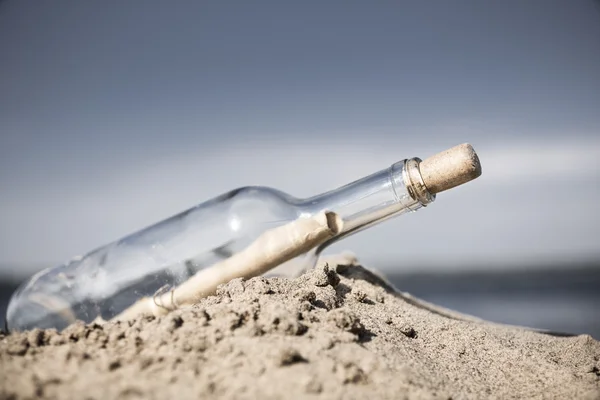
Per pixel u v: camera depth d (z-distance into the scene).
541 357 0.59
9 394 0.47
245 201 0.64
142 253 0.65
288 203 0.65
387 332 0.57
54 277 0.66
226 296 0.57
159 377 0.48
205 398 0.47
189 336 0.51
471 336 0.60
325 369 0.49
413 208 0.63
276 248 0.62
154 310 0.63
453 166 0.61
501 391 0.54
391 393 0.49
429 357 0.56
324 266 0.62
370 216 0.63
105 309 0.65
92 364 0.50
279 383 0.48
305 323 0.53
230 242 0.63
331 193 0.65
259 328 0.52
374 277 0.72
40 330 0.53
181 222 0.65
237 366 0.49
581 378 0.56
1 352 0.51
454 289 2.03
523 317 1.54
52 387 0.48
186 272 0.64
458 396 0.51
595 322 1.42
